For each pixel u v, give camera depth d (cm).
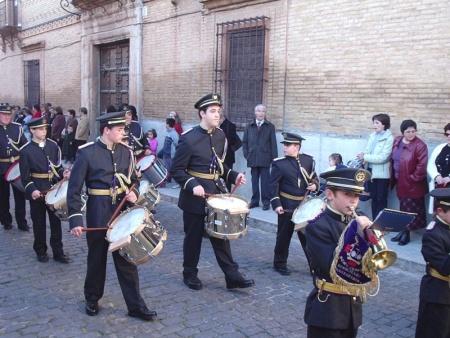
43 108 1703
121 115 482
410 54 761
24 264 644
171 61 1259
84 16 1628
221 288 565
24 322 468
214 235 525
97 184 482
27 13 2025
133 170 507
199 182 550
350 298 315
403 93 773
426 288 365
